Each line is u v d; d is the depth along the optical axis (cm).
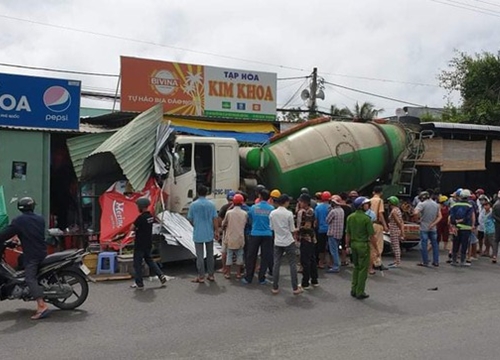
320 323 738
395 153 1541
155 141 1223
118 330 696
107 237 1114
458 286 1014
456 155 1891
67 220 1374
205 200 1027
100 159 1222
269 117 1905
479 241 1464
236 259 1067
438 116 3531
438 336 673
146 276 1068
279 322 741
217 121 1819
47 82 1259
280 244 919
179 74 1758
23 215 766
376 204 1157
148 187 1172
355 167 1449
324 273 1138
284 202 930
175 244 1116
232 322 739
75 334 677
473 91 3100
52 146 1386
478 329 708
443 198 1551
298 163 1380
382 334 682
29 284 751
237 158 1296
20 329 700
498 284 1038
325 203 1198
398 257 1235
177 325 721
